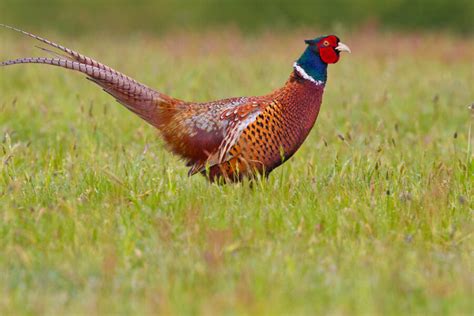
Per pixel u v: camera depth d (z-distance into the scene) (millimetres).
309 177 17438
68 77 30781
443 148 21156
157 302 11469
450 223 14992
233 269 12750
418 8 66125
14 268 13000
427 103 26594
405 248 14016
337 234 14117
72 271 12719
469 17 65938
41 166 19156
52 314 11250
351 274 12594
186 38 46875
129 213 15211
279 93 17031
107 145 21234
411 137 22203
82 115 22766
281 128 16828
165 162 18734
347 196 16078
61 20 64375
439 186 16141
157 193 16016
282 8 66375
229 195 15812
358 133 21938
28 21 64188
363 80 31281
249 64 35469
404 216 15039
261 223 14633
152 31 63188
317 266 12938
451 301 11680
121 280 12406
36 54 38375
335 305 11516
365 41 45594
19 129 22750
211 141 16906
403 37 47375
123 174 17688
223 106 17047
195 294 11883
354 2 66625
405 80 31016
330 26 64062
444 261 13266
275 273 12516
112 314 11305
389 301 11602
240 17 66062
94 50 40688
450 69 34750
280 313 11289
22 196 16266
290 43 44625
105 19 65250
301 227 14266
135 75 32188
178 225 14617
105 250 13383
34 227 14375
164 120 17375
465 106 26562
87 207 15508
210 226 14641
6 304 11516
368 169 17719
